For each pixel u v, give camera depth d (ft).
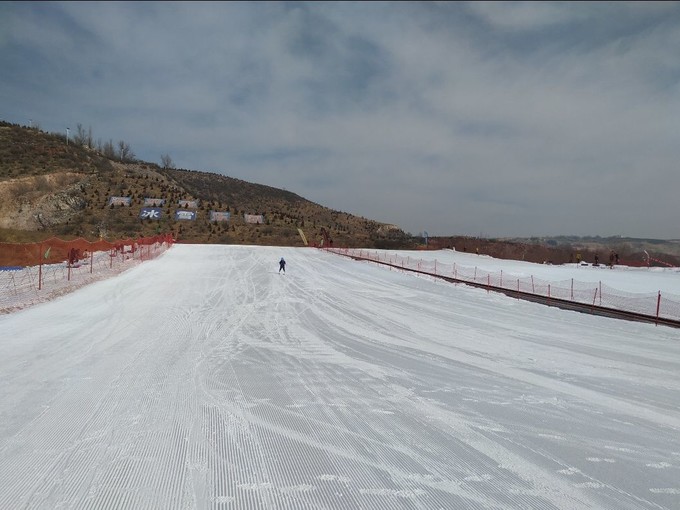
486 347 30.83
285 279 73.77
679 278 90.79
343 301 51.57
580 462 14.12
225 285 63.57
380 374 23.62
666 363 27.35
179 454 13.98
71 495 11.51
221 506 11.15
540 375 24.23
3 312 38.47
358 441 15.25
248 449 14.44
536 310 47.47
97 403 18.29
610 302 55.11
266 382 21.75
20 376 21.75
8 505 11.02
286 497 11.65
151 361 24.93
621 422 17.70
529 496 12.00
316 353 27.91
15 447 14.21
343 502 11.48
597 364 26.89
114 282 61.57
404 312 45.01
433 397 20.13
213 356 26.45
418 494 11.96
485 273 93.45
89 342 29.12
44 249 86.33
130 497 11.48
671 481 13.04
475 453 14.55
